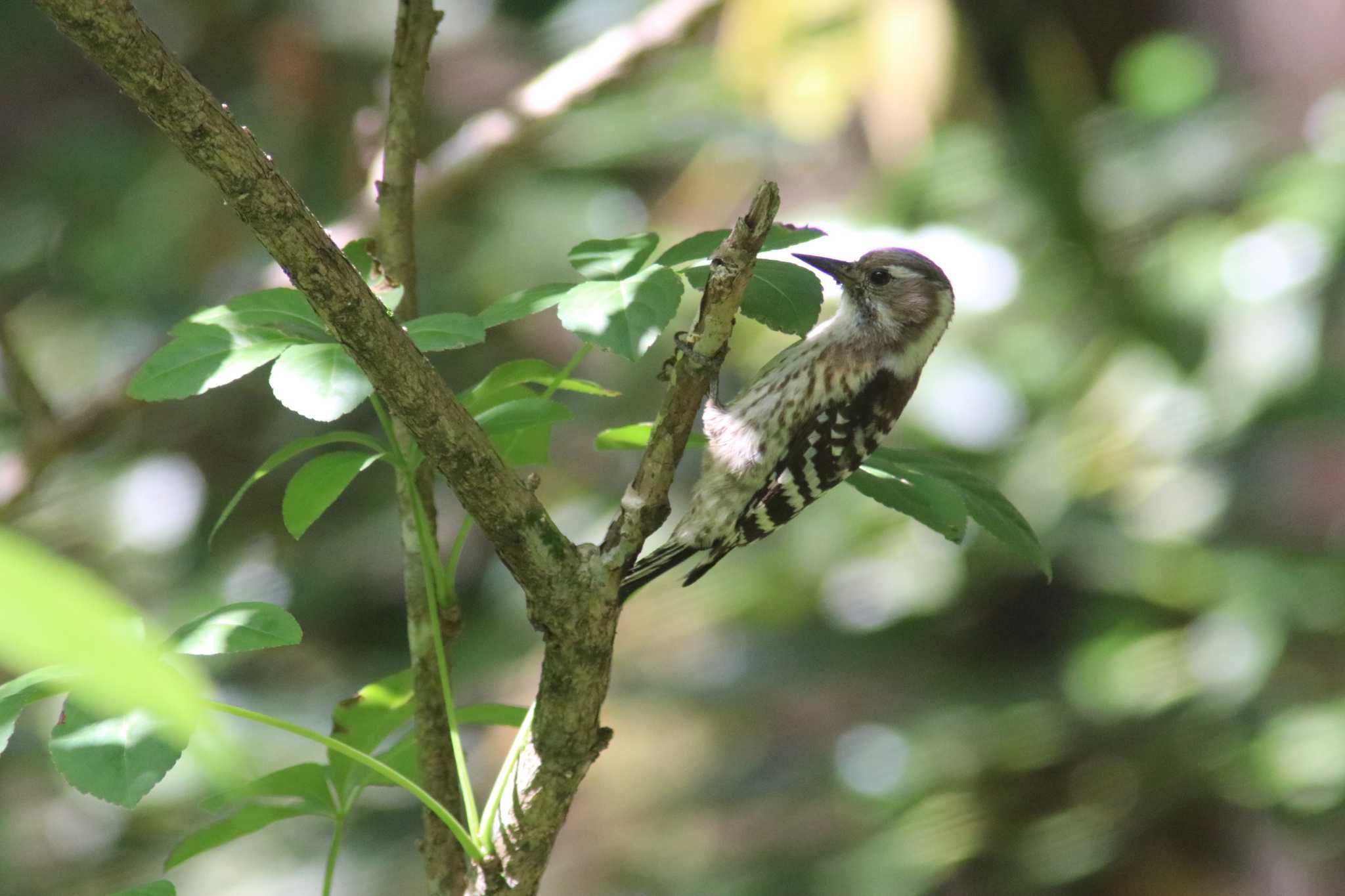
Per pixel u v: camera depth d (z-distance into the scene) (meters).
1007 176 12.50
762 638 13.02
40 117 14.85
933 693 12.67
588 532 13.17
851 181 14.52
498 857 4.08
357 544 13.39
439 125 14.95
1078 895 12.23
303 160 12.96
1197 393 12.48
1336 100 13.14
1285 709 12.00
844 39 13.05
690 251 4.14
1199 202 13.10
